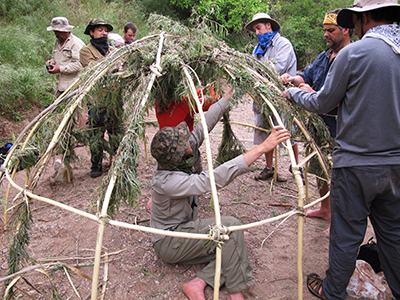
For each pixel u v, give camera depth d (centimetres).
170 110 272
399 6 170
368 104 168
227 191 373
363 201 184
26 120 551
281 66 356
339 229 194
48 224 303
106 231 291
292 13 1217
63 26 454
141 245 272
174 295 220
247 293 225
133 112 194
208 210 330
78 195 359
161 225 225
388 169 170
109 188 168
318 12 1175
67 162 293
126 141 181
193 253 221
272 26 380
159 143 200
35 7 842
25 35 687
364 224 192
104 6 1002
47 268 205
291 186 392
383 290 222
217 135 585
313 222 315
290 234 295
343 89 177
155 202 220
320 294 218
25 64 636
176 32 271
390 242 188
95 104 293
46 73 643
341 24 222
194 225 221
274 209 337
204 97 266
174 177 204
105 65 244
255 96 227
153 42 250
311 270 249
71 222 305
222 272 209
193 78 240
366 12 181
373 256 243
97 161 400
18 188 198
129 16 1010
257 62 258
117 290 224
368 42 167
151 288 226
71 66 461
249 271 214
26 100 574
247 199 356
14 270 202
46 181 396
